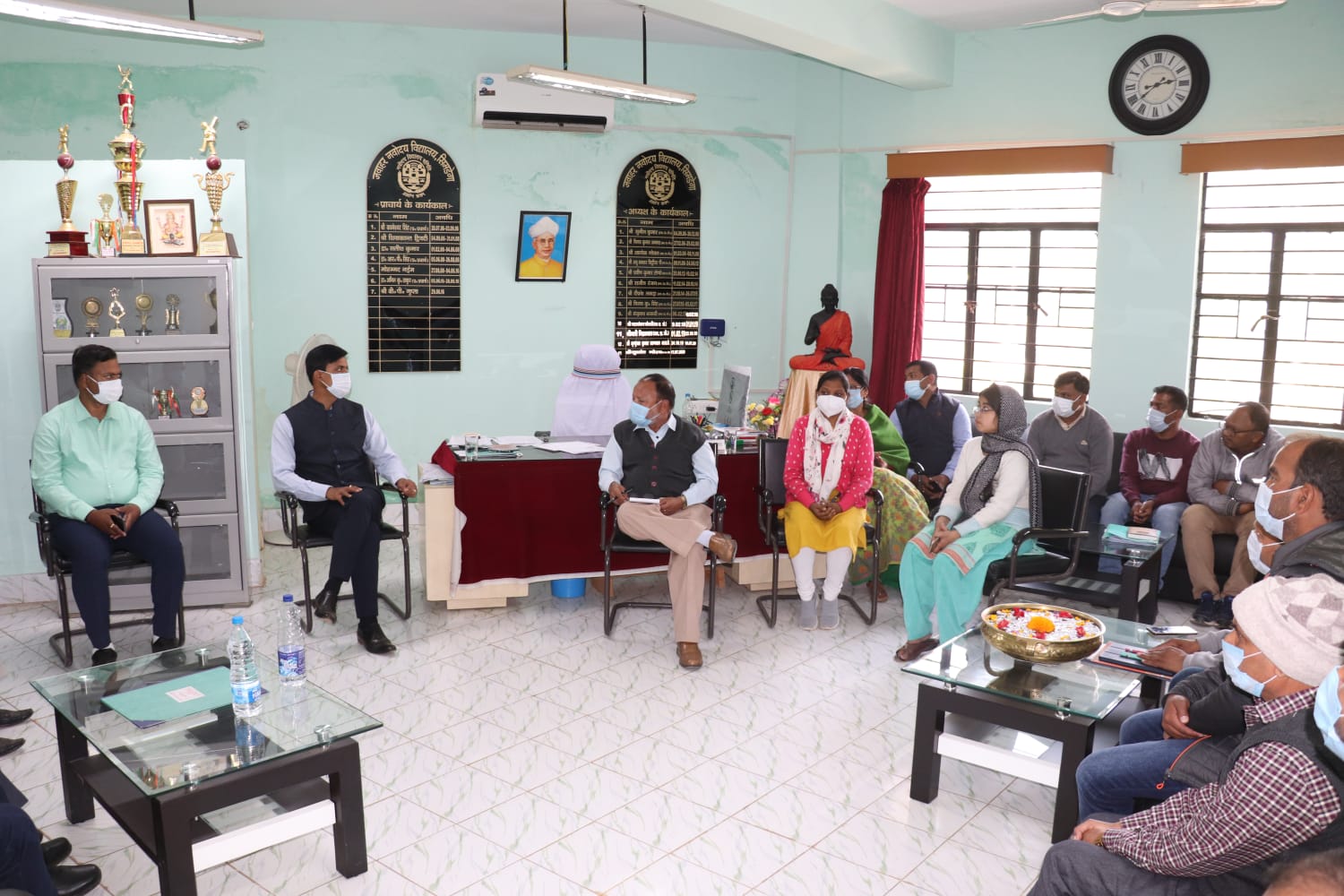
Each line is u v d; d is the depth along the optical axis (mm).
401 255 6773
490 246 6980
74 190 4848
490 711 3938
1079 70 6359
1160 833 1979
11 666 4383
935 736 3238
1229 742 2273
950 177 7066
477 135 6840
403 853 2967
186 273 4887
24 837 2318
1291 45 5617
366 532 4516
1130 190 6254
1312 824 1705
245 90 6324
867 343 7496
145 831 2609
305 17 6305
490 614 5062
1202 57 5879
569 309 7250
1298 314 5898
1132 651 3252
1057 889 2119
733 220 7551
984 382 7113
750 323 7719
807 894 2785
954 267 7152
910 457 6176
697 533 4438
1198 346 6219
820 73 7414
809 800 3291
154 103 6188
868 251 7391
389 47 6562
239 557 5125
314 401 4738
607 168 7188
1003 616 3289
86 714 2855
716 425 5848
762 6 5102
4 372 5004
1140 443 5426
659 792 3332
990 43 6656
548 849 2990
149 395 5031
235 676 2846
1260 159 5727
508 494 4941
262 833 2664
